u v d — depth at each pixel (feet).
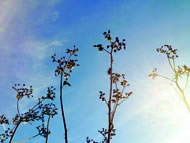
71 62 45.62
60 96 39.83
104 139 40.42
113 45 38.58
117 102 35.81
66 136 33.91
